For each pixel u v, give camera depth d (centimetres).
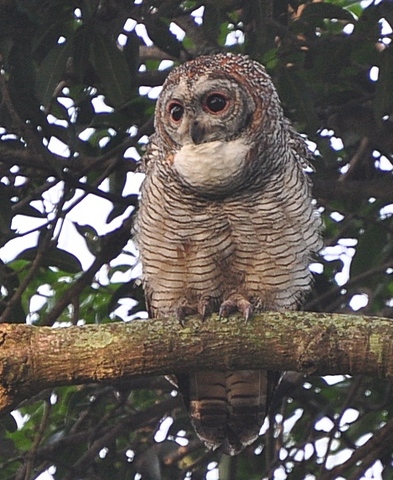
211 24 1085
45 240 1086
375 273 1152
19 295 1060
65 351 769
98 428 1175
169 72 1131
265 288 1035
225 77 995
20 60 1037
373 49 1166
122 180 1178
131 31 1069
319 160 1185
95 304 1277
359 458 1116
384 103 1056
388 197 1166
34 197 1127
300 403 1252
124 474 1169
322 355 764
